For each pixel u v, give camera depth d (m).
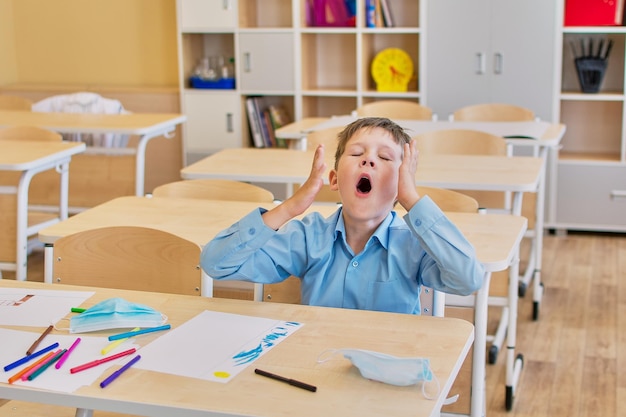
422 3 5.75
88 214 2.99
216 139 6.36
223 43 6.60
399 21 6.25
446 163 3.76
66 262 2.38
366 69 6.20
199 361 1.64
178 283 2.28
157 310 1.92
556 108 5.66
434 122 4.84
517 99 5.71
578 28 5.55
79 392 1.51
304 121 5.17
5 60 6.96
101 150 4.59
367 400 1.48
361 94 6.07
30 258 5.04
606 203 5.61
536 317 4.13
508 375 3.21
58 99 5.52
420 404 1.46
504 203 3.99
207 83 6.32
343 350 1.58
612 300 4.40
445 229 1.83
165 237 2.29
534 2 5.57
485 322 2.55
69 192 4.49
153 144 6.47
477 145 4.11
